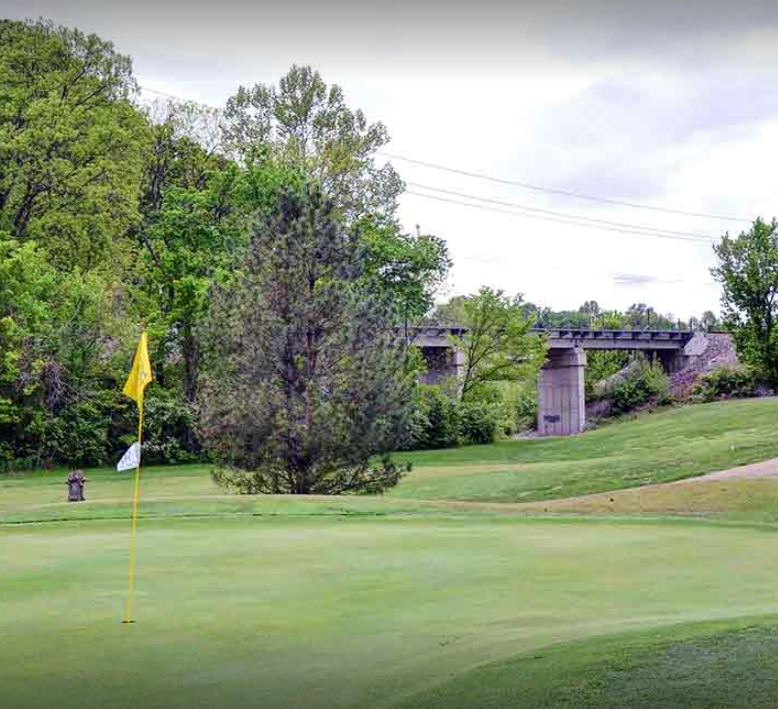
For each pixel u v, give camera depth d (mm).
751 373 61781
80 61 48375
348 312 25391
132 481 38469
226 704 5992
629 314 101125
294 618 8430
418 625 8102
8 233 44781
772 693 5219
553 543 13164
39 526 15602
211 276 46156
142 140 50094
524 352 58594
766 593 9328
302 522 16031
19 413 44188
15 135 45625
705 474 26641
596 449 41906
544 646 6828
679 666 5816
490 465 39281
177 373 50531
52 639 7719
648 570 10789
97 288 45281
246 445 25000
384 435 25188
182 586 10016
